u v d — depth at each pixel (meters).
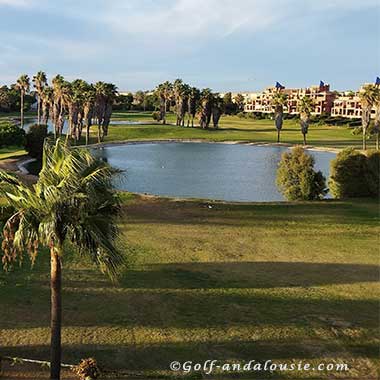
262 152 96.06
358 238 29.11
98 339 15.05
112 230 11.63
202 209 35.75
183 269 22.55
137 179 61.06
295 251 26.23
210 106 142.25
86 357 13.92
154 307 17.80
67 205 10.70
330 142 111.00
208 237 28.62
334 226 31.78
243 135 127.44
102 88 104.25
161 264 23.14
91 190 10.77
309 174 41.19
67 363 13.55
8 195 11.09
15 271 20.84
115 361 13.76
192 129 136.00
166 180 60.91
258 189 55.31
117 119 169.25
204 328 16.11
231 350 14.64
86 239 10.97
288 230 30.70
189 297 18.94
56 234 10.68
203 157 86.81
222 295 19.28
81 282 20.05
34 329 15.55
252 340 15.34
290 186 41.91
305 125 105.81
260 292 19.75
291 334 15.81
